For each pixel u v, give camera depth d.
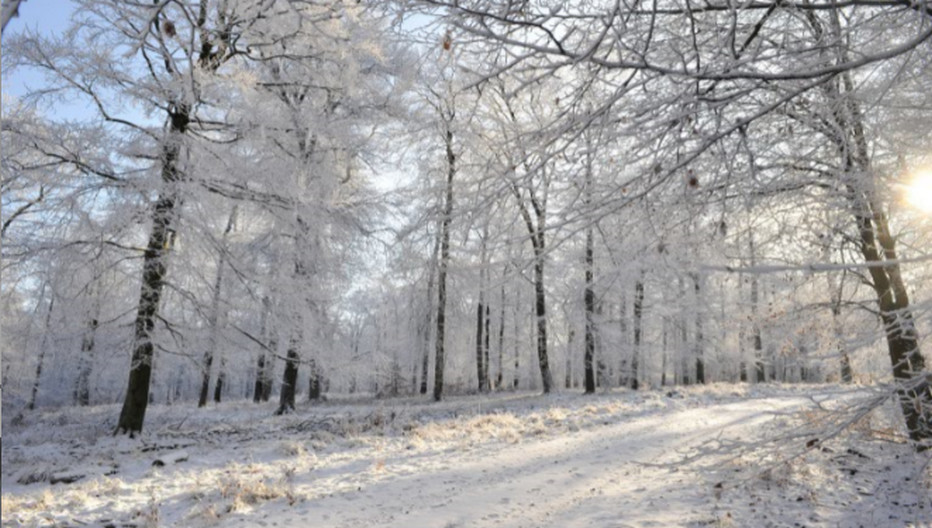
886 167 4.19
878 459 7.46
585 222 3.14
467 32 2.75
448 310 25.86
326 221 14.00
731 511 6.16
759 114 2.49
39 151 10.55
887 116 4.01
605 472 8.13
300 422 13.79
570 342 22.77
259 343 13.28
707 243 3.57
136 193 10.77
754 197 3.52
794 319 6.64
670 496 6.79
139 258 12.16
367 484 7.70
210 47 10.67
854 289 6.80
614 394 19.53
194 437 11.42
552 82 3.24
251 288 12.92
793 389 19.92
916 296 5.66
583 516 6.20
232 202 12.40
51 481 7.69
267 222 13.94
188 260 11.70
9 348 11.58
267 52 11.37
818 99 3.63
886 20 2.88
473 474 8.20
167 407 21.22
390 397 26.17
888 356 4.79
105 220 10.89
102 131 10.59
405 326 27.38
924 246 4.94
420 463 9.02
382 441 11.06
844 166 3.36
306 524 6.05
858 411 2.89
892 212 4.66
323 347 14.73
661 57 3.19
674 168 2.65
